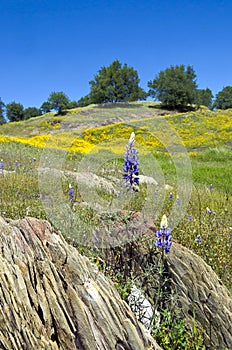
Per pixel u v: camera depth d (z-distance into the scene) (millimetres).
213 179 12688
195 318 2918
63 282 2203
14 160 11336
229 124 28781
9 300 1877
